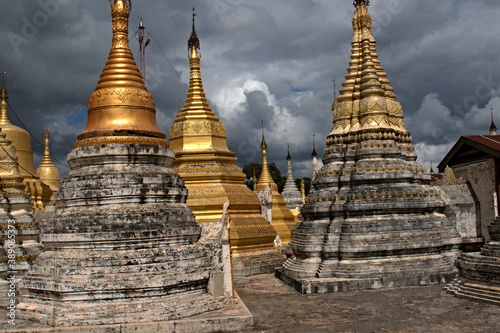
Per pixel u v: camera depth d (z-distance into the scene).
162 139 21.64
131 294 17.77
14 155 31.17
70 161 21.06
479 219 35.38
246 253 34.16
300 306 22.08
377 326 18.08
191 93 37.69
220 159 36.25
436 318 18.84
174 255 18.89
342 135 30.91
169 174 20.78
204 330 17.25
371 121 30.00
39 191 41.84
